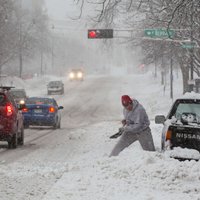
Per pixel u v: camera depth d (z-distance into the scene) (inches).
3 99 1637.6
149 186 874.8
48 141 1968.5
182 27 3201.3
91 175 967.6
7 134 1617.9
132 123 1215.6
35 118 2625.5
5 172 1066.7
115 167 1002.7
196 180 922.7
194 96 1151.6
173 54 3900.1
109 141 1867.6
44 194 847.1
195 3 1456.7
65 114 4045.3
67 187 866.1
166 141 1055.0
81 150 1603.1
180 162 987.9
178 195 814.5
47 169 1112.8
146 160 992.2
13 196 833.5
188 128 1045.2
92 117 3816.4
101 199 775.7
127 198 782.5
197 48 3287.4
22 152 1562.5
